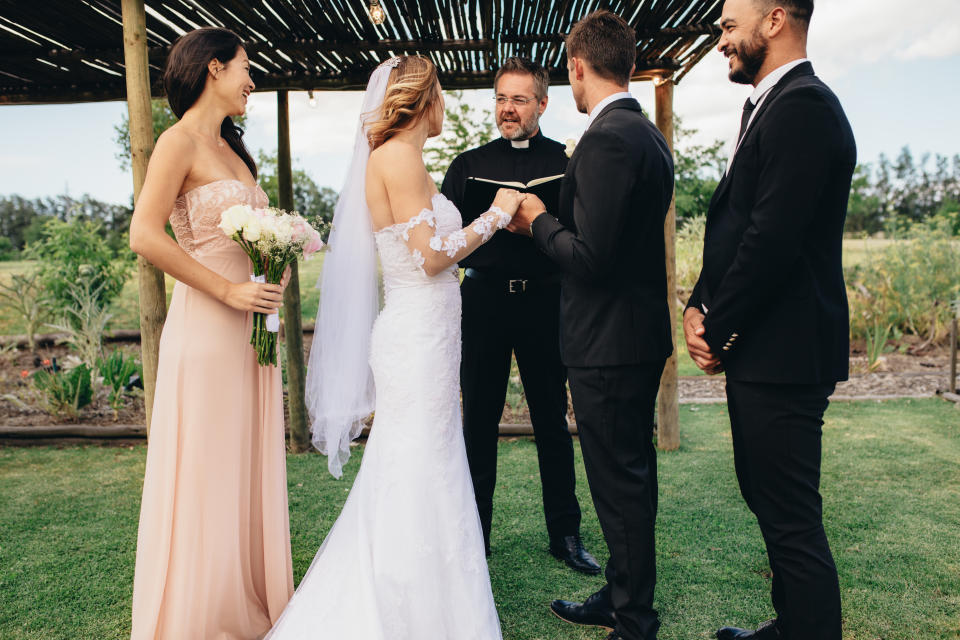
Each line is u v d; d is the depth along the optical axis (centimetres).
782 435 177
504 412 520
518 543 299
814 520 179
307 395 231
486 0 306
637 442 203
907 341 766
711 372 196
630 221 192
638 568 200
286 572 230
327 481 381
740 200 183
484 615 205
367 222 220
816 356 173
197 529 205
